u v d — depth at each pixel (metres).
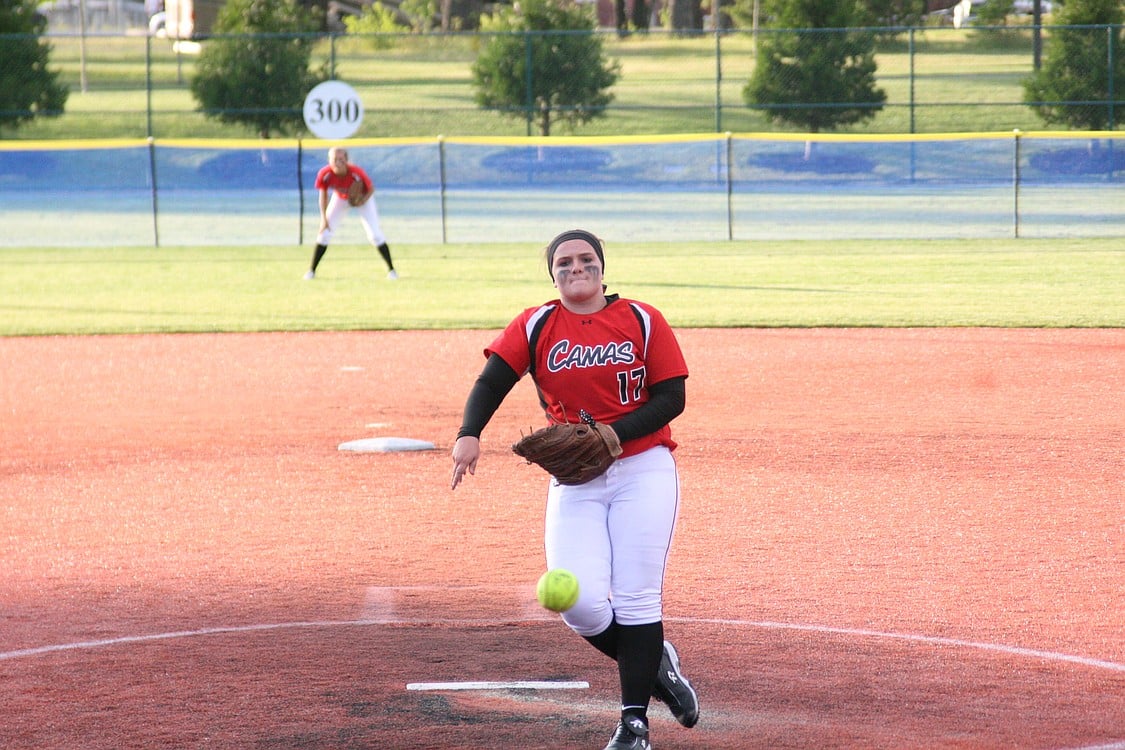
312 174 132.88
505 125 142.50
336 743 16.39
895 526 26.41
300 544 25.89
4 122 137.62
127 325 58.59
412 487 30.48
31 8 140.38
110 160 137.00
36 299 67.50
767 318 57.25
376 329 56.81
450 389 43.25
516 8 170.00
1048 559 23.98
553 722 17.09
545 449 15.71
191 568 24.34
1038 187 115.94
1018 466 31.45
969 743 16.16
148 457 34.06
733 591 22.42
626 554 16.22
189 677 18.77
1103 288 65.12
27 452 34.88
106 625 21.12
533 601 22.23
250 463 33.19
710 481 30.45
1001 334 52.62
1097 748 15.94
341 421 38.31
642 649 16.03
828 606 21.56
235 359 50.03
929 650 19.47
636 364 16.34
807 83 137.12
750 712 17.31
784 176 127.75
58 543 26.19
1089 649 19.41
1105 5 129.38
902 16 189.50
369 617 21.45
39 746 16.36
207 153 137.88
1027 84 131.62
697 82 168.88
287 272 77.19
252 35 131.25
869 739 16.33
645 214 107.19
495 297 65.56
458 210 112.12
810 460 32.44
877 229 95.44
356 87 171.00
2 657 19.66
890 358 47.66
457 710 17.50
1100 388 41.41
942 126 140.62
